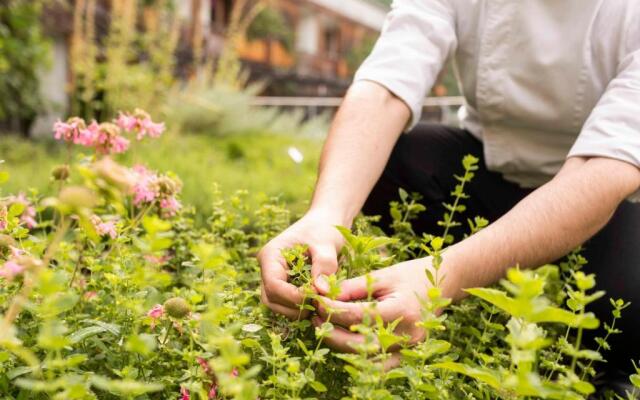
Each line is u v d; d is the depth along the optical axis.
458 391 1.00
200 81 8.60
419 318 0.96
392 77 1.33
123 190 0.74
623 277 1.34
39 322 0.99
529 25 1.39
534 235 1.03
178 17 6.73
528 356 0.73
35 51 5.78
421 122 1.67
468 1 1.49
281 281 1.01
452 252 1.02
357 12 22.80
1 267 0.92
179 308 0.97
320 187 1.20
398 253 1.27
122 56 6.07
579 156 1.12
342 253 1.09
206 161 4.42
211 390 0.92
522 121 1.47
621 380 1.35
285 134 8.45
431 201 1.58
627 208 1.44
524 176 1.56
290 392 0.91
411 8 1.47
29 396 0.92
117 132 1.33
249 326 0.91
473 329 1.09
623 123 1.11
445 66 1.51
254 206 2.22
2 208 1.11
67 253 1.17
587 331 1.36
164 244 0.75
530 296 0.70
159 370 1.01
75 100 6.24
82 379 0.84
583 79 1.37
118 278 1.04
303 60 19.81
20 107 6.52
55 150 5.20
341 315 0.94
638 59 1.22
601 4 1.34
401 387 0.94
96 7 9.67
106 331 1.04
